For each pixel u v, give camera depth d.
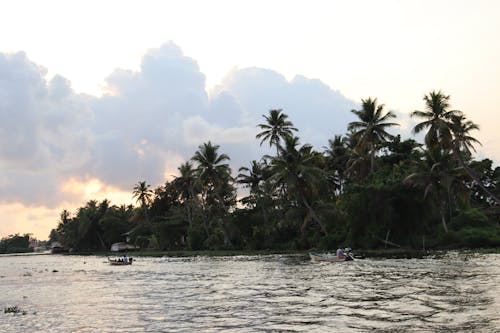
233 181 109.31
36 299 30.20
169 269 55.41
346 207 75.00
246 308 23.20
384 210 72.38
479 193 102.12
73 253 159.00
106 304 26.61
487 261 46.84
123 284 39.06
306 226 88.12
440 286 28.28
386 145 92.44
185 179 119.12
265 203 99.56
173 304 25.72
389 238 74.94
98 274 52.78
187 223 125.75
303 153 87.06
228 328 18.45
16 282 45.06
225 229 103.19
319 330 17.44
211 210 111.62
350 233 76.44
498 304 21.31
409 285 29.59
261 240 96.81
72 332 18.78
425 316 19.17
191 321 20.23
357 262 52.97
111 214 164.00
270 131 97.62
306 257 68.25
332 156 105.19
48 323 20.94
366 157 90.62
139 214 148.00
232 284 35.06
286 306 23.28
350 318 19.44
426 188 69.69
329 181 104.06
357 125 87.12
